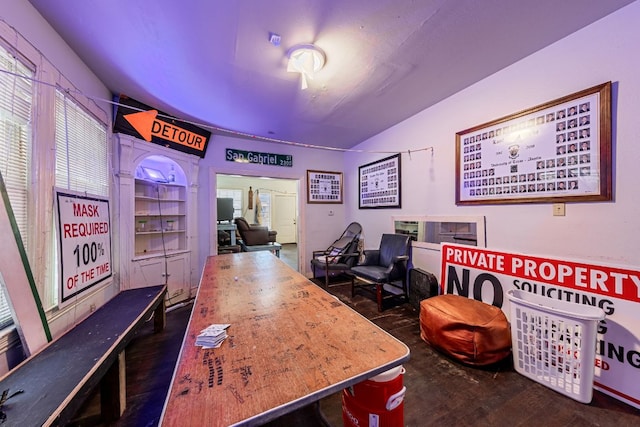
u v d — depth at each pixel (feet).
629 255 4.90
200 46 5.74
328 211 15.26
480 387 5.15
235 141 12.78
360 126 11.32
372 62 6.43
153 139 9.53
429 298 7.68
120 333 4.88
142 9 4.70
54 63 5.28
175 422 1.93
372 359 2.80
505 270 6.79
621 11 4.88
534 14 4.96
